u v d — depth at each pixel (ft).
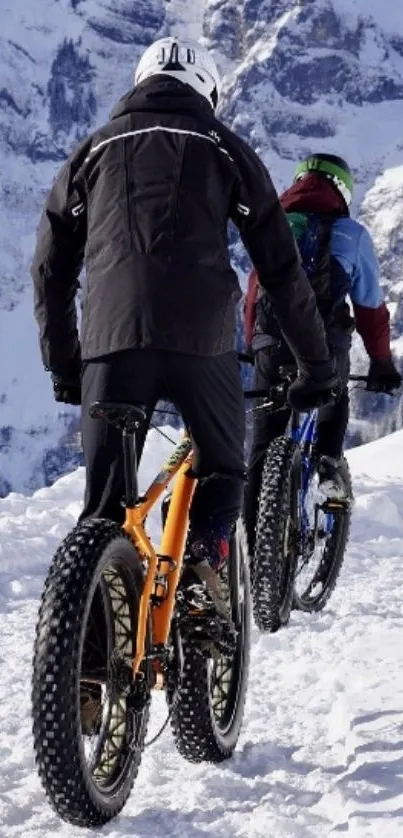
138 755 11.98
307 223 20.45
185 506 12.74
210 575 12.72
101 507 12.18
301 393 13.28
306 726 14.79
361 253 20.36
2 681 17.21
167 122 12.12
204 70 12.75
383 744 12.92
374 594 23.82
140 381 11.98
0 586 24.81
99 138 12.28
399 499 36.09
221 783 12.53
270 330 20.24
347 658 17.28
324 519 21.77
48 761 10.61
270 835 11.10
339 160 20.98
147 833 11.33
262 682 17.07
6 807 11.85
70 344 12.84
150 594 11.85
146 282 11.69
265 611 19.27
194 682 12.83
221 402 12.30
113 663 11.43
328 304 20.11
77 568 10.84
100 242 11.96
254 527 20.49
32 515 32.50
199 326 11.74
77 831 11.34
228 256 12.16
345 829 10.96
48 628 10.62
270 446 19.74
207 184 11.98
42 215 12.58
